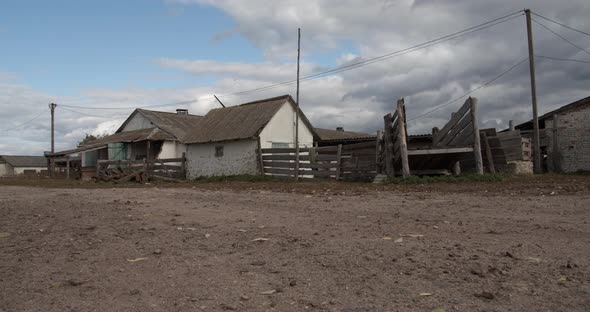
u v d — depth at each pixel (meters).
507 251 4.96
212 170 26.41
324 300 3.66
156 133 34.56
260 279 4.29
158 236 6.48
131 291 4.02
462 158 17.69
